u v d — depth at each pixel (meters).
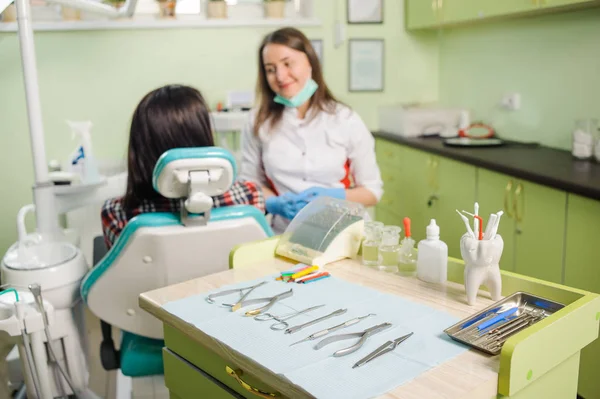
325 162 2.49
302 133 2.47
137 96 3.62
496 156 3.00
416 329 1.11
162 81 3.65
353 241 1.52
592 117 2.96
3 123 3.41
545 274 2.52
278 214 2.31
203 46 3.67
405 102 4.16
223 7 3.66
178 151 1.40
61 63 3.47
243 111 3.62
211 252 1.57
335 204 1.59
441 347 1.03
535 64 3.32
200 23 3.62
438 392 0.89
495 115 3.70
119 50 3.55
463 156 3.04
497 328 1.10
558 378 1.09
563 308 1.08
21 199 3.51
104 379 2.63
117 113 3.61
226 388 1.19
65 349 1.88
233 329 1.12
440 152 3.25
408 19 4.00
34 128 1.97
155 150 1.57
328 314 1.18
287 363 0.99
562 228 2.40
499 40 3.59
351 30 3.96
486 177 2.89
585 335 1.11
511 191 2.71
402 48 4.08
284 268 1.46
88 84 3.54
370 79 4.06
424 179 3.47
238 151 3.64
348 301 1.24
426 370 0.96
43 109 3.49
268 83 2.48
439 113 3.79
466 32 3.88
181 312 1.21
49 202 2.02
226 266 1.60
